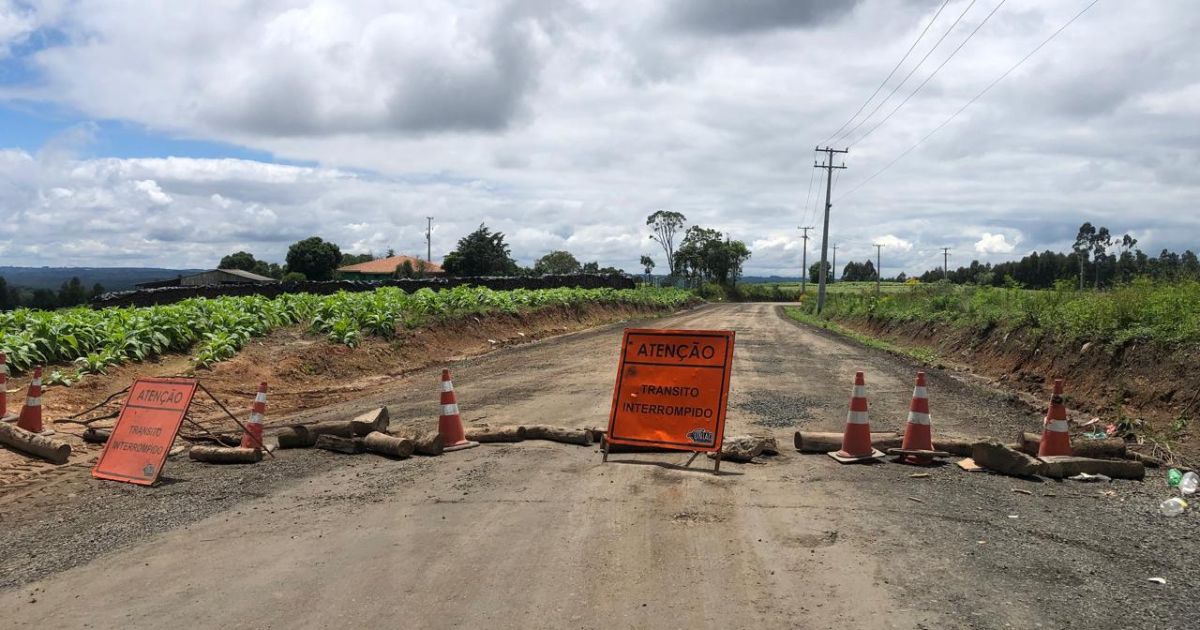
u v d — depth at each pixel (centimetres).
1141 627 359
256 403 805
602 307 4172
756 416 994
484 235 6838
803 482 649
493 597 412
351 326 1752
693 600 401
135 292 2462
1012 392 1228
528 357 1892
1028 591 405
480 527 536
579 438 823
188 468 757
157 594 431
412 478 686
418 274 6619
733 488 630
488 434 844
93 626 391
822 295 5278
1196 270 1259
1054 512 555
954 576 428
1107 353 1095
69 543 529
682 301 7100
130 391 776
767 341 2458
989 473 679
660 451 780
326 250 6756
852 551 472
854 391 741
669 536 507
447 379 828
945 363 1733
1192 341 941
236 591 431
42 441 791
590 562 461
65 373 1193
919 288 2945
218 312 1627
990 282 2561
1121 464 655
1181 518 535
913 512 556
